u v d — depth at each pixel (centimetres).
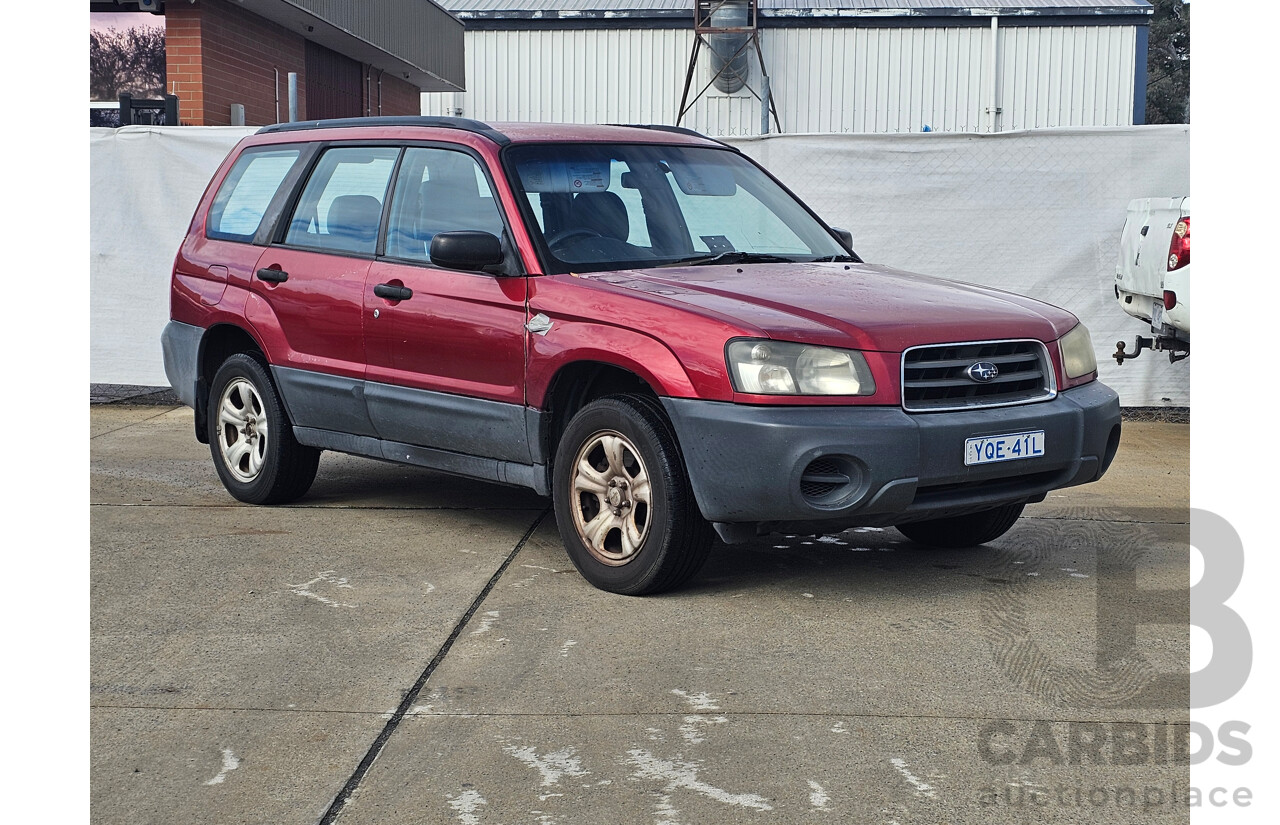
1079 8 2672
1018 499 514
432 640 464
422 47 2227
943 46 2708
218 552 589
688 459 488
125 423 978
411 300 592
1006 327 514
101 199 1034
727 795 336
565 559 578
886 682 418
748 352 476
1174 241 813
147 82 1522
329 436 650
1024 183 959
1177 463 808
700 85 2778
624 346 505
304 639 466
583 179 588
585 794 337
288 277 658
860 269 586
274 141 707
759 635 466
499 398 557
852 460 471
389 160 632
